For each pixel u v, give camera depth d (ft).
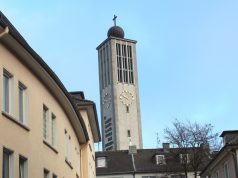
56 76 72.79
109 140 457.27
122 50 485.15
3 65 56.13
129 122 455.63
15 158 57.88
